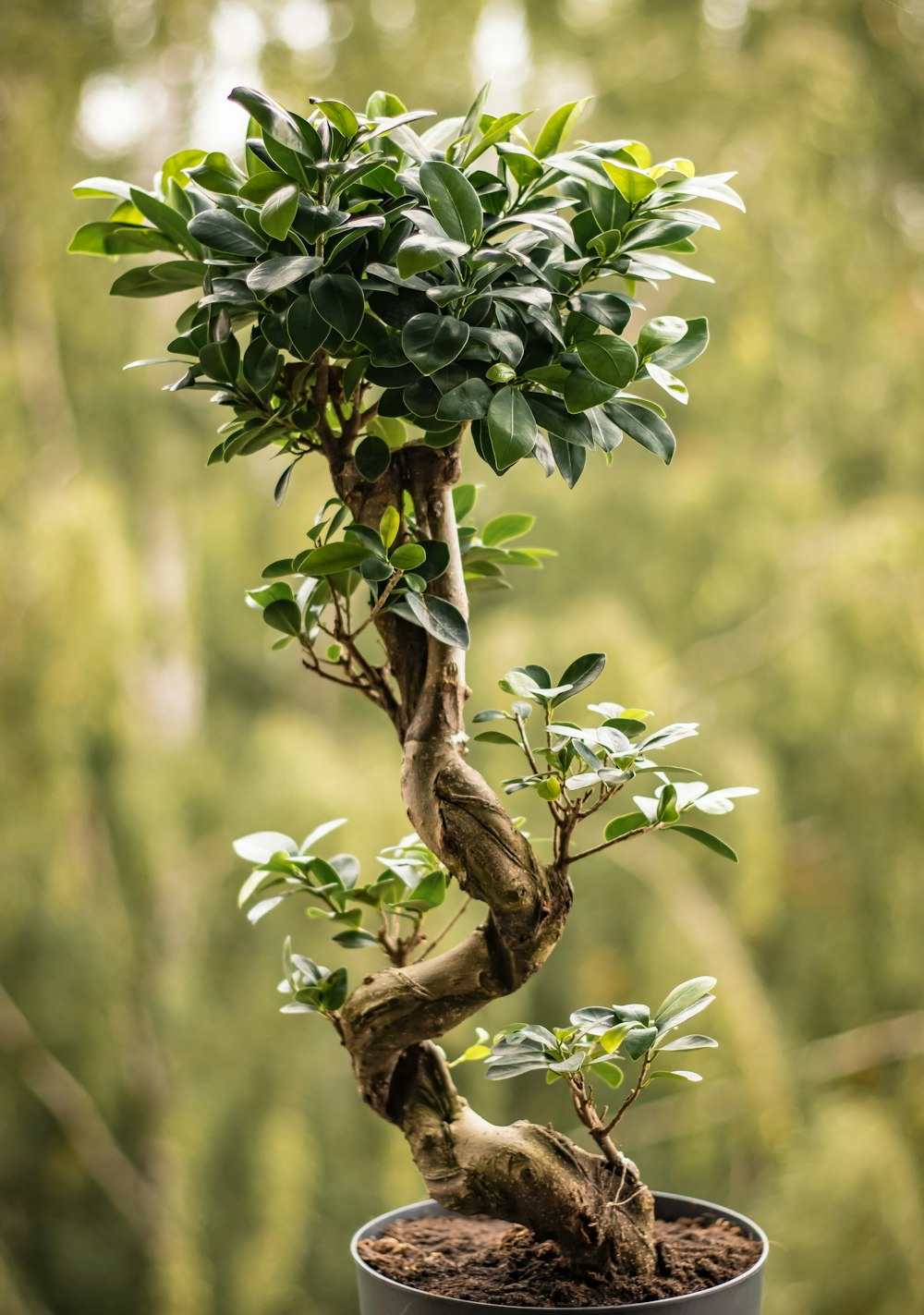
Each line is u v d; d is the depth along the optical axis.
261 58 3.33
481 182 0.75
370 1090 0.86
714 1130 3.39
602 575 3.59
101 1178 3.64
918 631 3.41
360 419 0.82
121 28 3.31
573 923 3.45
